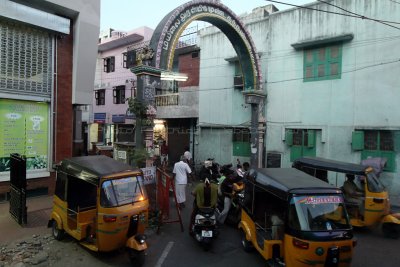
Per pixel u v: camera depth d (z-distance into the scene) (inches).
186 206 433.7
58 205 295.6
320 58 564.4
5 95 392.2
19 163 327.9
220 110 717.9
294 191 233.1
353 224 340.8
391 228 324.2
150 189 368.5
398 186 482.3
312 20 572.4
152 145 422.0
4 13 372.5
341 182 471.5
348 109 531.8
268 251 240.2
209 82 737.6
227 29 548.7
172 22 437.1
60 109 452.1
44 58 431.2
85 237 271.7
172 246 295.3
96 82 1093.1
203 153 752.3
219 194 371.9
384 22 486.6
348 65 531.2
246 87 607.5
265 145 637.3
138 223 261.0
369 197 329.4
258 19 649.0
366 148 517.0
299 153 592.1
